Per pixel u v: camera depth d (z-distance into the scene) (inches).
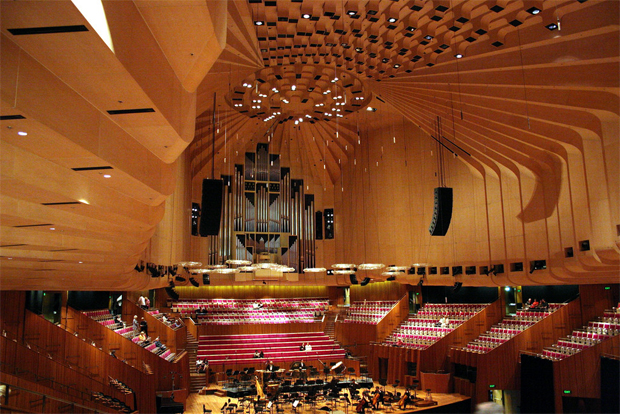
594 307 638.5
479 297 831.7
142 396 564.1
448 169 720.3
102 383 493.7
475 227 666.2
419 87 525.7
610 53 324.2
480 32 391.9
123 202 285.3
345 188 900.6
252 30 450.3
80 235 313.9
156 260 576.4
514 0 347.3
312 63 557.3
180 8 169.9
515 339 652.7
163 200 303.3
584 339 585.0
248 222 885.2
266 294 984.3
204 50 204.4
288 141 929.5
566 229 495.5
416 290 886.4
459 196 698.2
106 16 137.6
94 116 189.8
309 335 861.8
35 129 155.3
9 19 121.6
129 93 175.5
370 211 836.6
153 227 365.4
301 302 967.0
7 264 359.3
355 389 604.4
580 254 456.4
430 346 713.6
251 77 586.9
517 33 383.9
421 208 757.9
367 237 836.6
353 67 553.3
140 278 546.9
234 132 796.0
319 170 925.8
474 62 434.3
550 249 522.0
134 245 371.2
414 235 762.8
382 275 796.0
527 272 560.4
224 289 967.6
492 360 647.1
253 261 877.2
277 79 589.3
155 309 847.7
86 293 725.9
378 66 529.3
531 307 700.0
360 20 430.9
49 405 308.3
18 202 233.5
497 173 610.2
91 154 188.2
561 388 556.7
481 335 726.5
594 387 551.8
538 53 372.8
